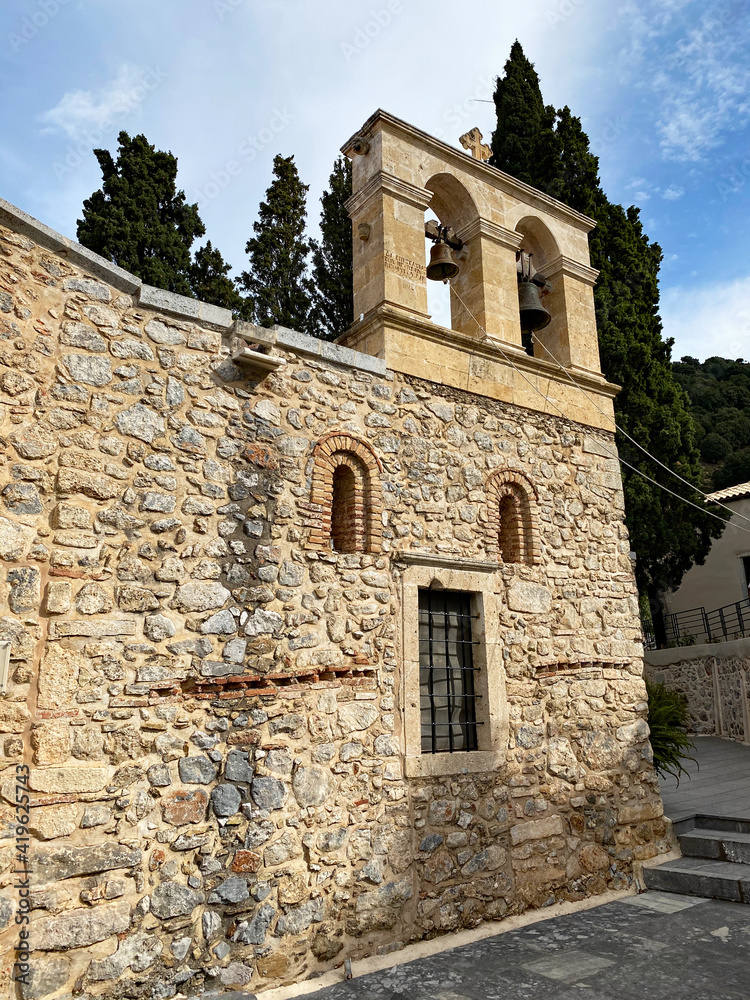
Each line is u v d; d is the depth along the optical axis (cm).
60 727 440
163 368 537
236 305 1331
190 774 483
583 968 512
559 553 757
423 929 564
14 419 461
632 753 757
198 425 544
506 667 679
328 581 581
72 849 430
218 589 523
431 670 649
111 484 493
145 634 485
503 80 1714
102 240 1156
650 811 751
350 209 755
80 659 456
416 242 719
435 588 655
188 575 512
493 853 621
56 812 429
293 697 541
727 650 1410
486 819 626
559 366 805
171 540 511
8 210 475
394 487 644
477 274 773
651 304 1602
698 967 504
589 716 730
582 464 812
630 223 1622
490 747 644
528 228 870
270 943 489
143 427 516
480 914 600
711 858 731
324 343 626
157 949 446
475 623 681
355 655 582
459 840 603
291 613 555
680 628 2070
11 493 452
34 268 490
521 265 859
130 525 496
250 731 515
